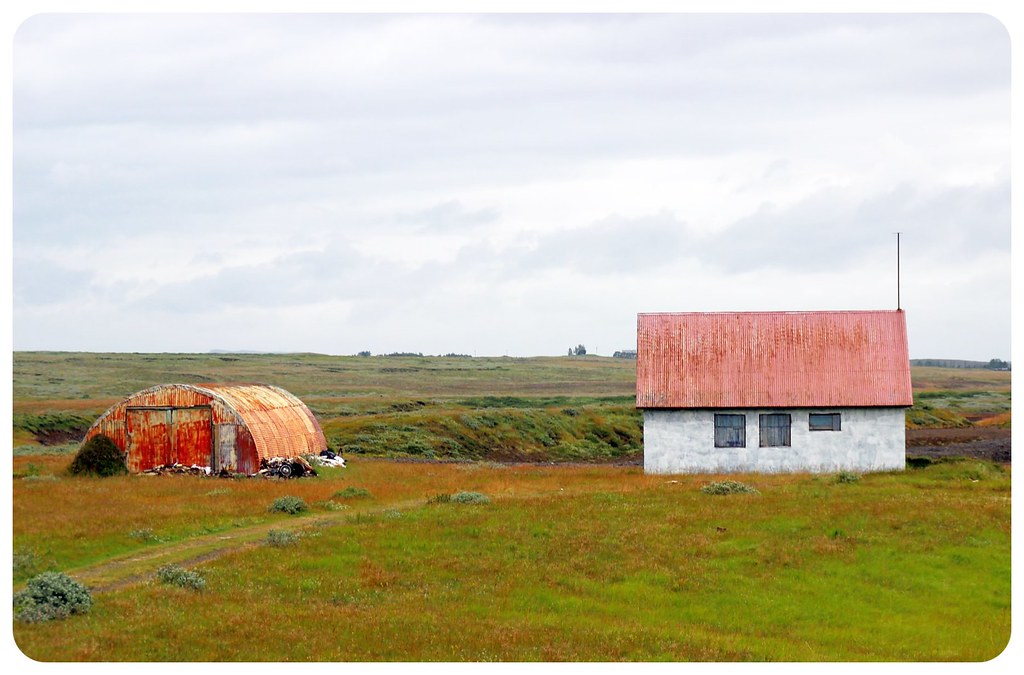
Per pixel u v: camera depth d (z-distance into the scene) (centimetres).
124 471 5303
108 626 2370
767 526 3531
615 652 2362
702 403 5400
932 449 6938
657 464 5425
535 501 4119
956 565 3125
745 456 5394
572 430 9000
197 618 2461
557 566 3089
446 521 3606
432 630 2470
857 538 3372
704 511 3788
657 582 2975
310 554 3142
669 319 5816
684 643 2455
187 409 5378
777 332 5688
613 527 3534
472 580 2953
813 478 4988
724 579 3006
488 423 8550
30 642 2247
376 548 3238
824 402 5362
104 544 3200
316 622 2495
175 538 3378
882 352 5550
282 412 5819
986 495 4175
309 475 5203
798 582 2983
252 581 2839
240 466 5300
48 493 4184
